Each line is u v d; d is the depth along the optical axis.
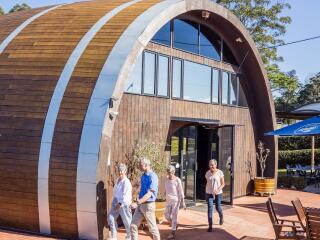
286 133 11.24
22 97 11.13
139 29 11.45
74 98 10.61
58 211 10.28
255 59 17.89
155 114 13.53
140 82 12.95
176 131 14.68
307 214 8.95
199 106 15.80
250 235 11.59
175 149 14.59
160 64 13.86
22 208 10.67
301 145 33.19
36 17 13.55
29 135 10.66
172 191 10.80
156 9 12.41
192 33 15.60
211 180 11.91
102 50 11.16
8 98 11.25
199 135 16.97
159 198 12.59
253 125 19.52
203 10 14.38
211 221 11.79
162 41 14.00
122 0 14.52
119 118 12.09
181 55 14.85
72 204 10.10
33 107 10.91
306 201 17.66
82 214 10.05
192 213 14.02
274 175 19.47
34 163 10.45
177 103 14.59
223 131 16.41
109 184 11.58
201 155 16.88
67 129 10.35
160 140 13.74
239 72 18.47
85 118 10.29
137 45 11.16
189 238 11.05
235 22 16.28
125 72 10.76
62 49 11.62
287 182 22.09
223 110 17.31
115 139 11.90
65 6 14.62
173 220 10.77
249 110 19.22
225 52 17.69
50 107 10.73
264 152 19.69
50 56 11.55
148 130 13.20
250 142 19.25
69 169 10.11
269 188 18.64
